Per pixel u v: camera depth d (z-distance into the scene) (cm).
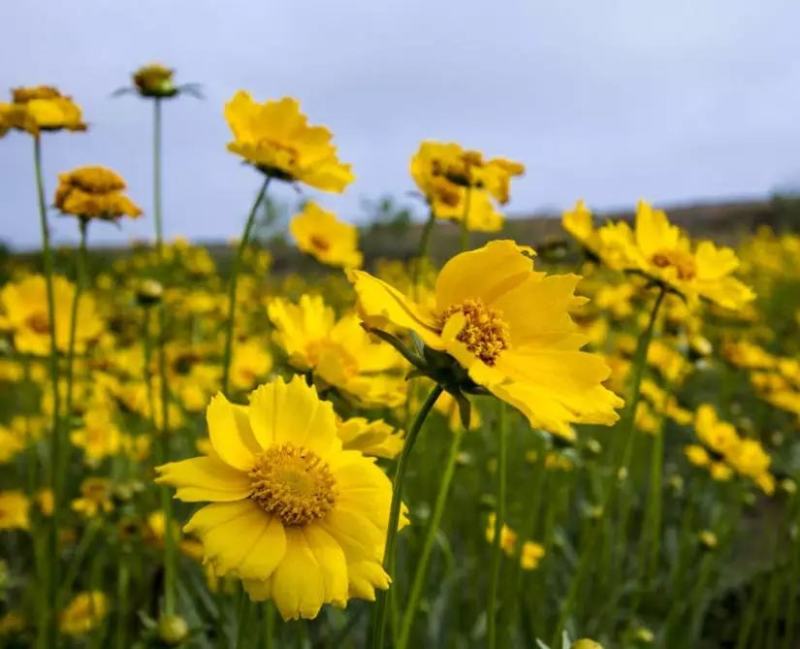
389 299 22
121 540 45
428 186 45
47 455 68
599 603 50
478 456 63
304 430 24
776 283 148
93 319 47
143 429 59
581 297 23
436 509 33
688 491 69
